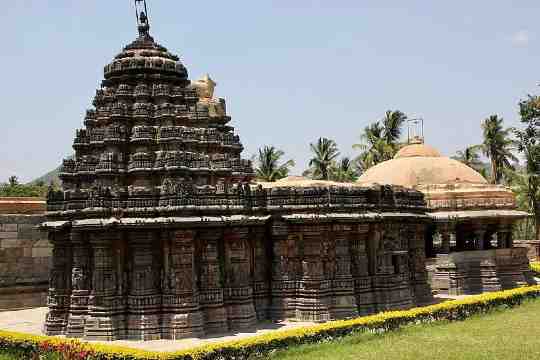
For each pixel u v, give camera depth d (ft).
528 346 69.10
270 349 67.21
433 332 79.77
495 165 217.97
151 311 76.54
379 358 63.82
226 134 93.30
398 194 101.30
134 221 75.97
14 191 204.95
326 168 232.94
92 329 75.20
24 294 108.68
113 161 80.18
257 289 87.71
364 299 92.32
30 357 68.59
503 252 128.26
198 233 79.97
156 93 85.25
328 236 89.40
